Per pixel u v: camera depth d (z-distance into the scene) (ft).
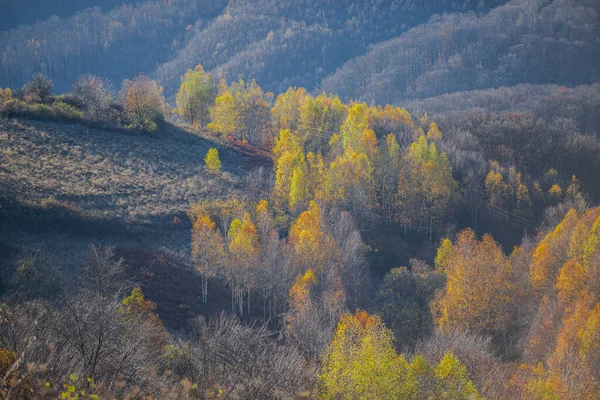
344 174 453.17
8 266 249.96
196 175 449.06
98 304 152.35
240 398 122.21
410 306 319.47
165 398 114.11
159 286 293.02
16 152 398.83
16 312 130.21
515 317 308.60
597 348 235.61
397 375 162.81
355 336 195.72
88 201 359.87
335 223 402.72
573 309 288.71
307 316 244.01
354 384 156.04
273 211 419.54
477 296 296.30
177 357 152.46
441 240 441.68
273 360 143.43
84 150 437.58
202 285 304.30
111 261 283.79
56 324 127.03
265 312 307.58
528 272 372.99
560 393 206.59
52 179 374.02
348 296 323.37
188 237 360.07
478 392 187.01
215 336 155.84
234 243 313.53
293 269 322.75
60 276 249.14
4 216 300.20
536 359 263.29
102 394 101.76
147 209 372.79
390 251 419.33
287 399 125.49
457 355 219.00
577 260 367.45
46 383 86.28
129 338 140.87
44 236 302.25
